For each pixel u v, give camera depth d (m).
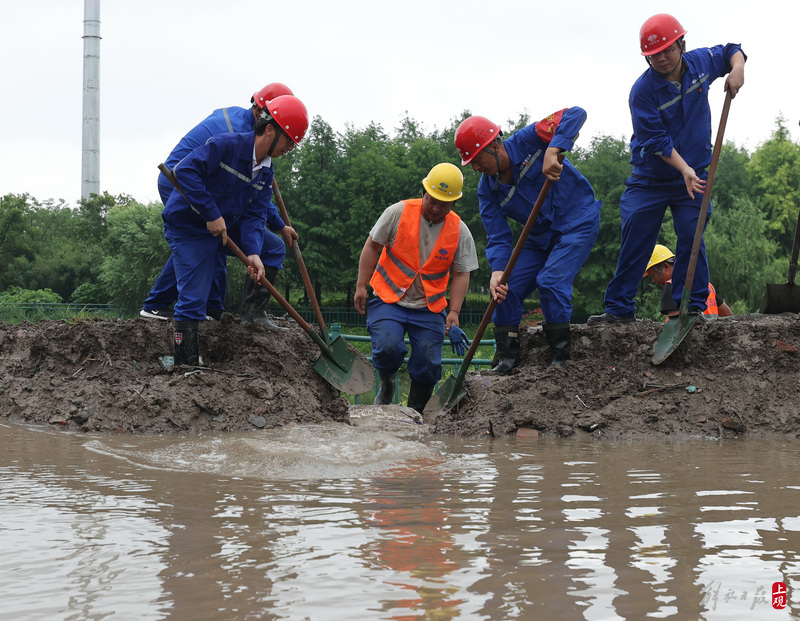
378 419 5.70
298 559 2.01
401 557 2.03
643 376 5.71
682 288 6.15
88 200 54.62
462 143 5.98
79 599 1.71
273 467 3.49
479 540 2.20
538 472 3.46
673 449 4.36
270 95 5.88
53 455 3.89
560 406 5.41
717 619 1.60
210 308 6.59
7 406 5.55
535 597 1.72
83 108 53.22
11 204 56.12
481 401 5.62
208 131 5.76
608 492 2.95
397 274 6.23
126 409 5.14
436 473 3.43
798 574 1.89
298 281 48.72
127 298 43.09
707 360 5.78
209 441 4.33
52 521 2.44
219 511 2.59
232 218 5.67
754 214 38.06
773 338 5.75
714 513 2.56
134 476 3.29
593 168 47.53
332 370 5.92
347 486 3.09
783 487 3.05
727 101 5.62
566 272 5.97
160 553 2.07
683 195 6.03
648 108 5.76
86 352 6.03
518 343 6.46
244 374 5.63
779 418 5.24
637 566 1.96
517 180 6.02
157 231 42.56
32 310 33.66
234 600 1.70
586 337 6.09
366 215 47.38
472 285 49.34
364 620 1.58
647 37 5.57
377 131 56.75
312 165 48.88
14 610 1.64
